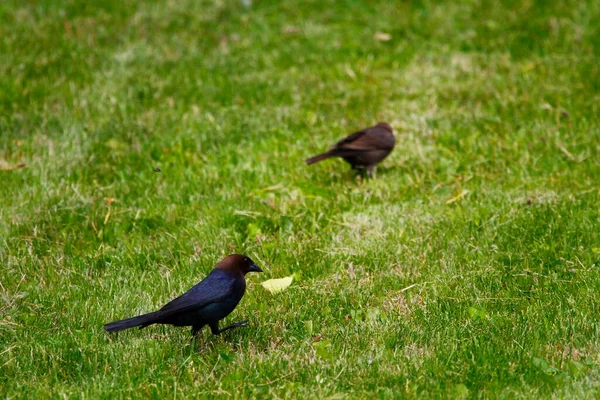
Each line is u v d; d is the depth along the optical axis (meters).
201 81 17.14
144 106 15.88
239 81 17.12
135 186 12.71
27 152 13.71
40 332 8.73
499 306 9.19
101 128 14.71
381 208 11.90
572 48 18.23
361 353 8.17
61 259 10.48
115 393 7.50
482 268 10.04
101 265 10.55
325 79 17.20
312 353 8.23
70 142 14.05
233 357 8.19
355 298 9.49
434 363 7.87
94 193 12.40
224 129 14.79
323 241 11.00
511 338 8.36
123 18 20.44
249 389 7.54
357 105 15.91
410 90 16.62
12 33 19.25
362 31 19.89
